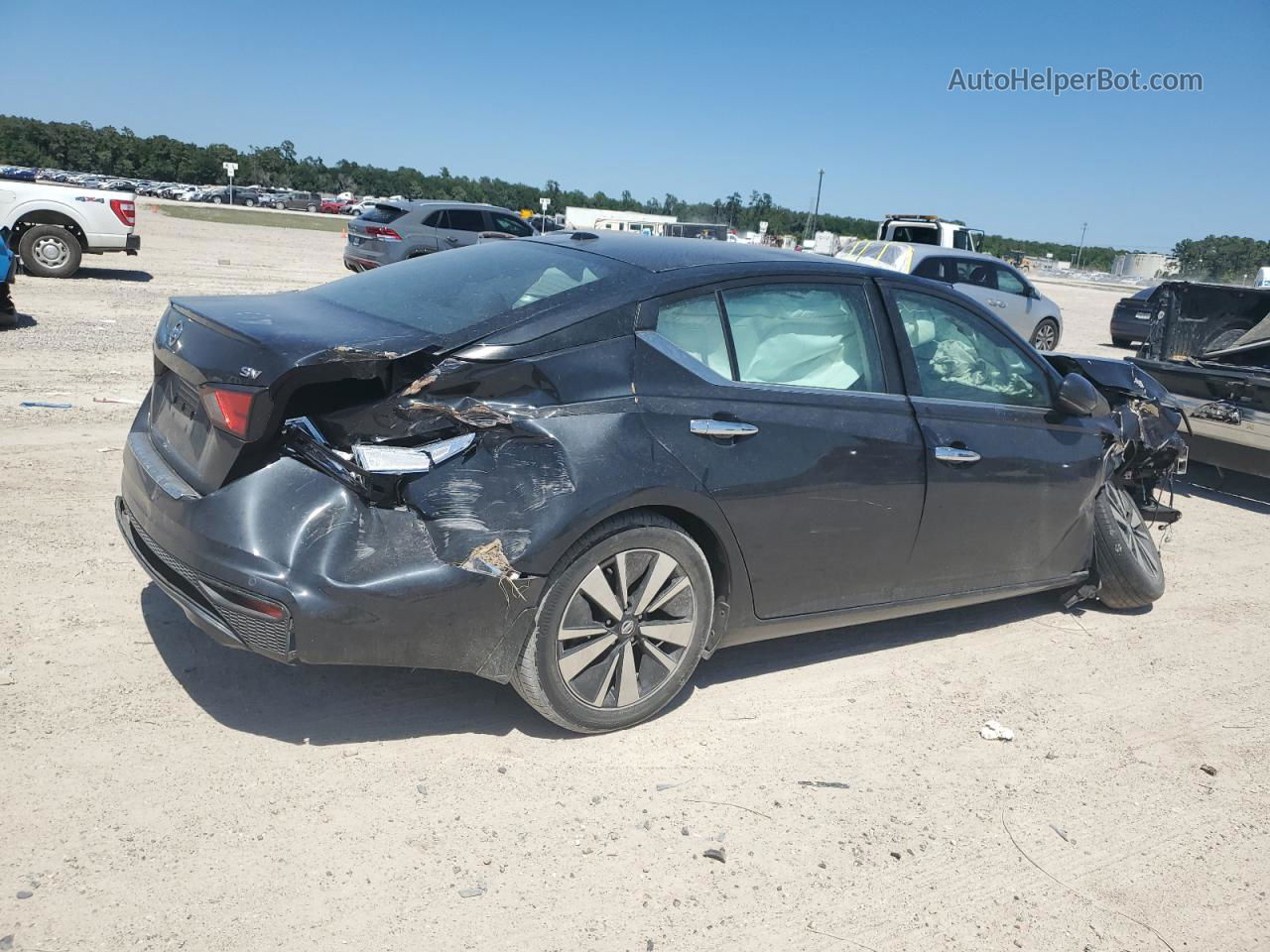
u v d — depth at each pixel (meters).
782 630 3.84
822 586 3.84
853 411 3.79
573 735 3.44
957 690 4.18
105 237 15.31
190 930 2.39
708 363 3.48
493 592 2.98
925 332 4.18
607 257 3.66
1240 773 3.74
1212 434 7.78
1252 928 2.88
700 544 3.53
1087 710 4.12
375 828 2.85
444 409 2.93
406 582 2.87
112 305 12.59
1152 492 6.10
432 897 2.60
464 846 2.82
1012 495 4.34
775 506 3.54
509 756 3.28
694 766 3.36
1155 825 3.34
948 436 4.06
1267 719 4.19
